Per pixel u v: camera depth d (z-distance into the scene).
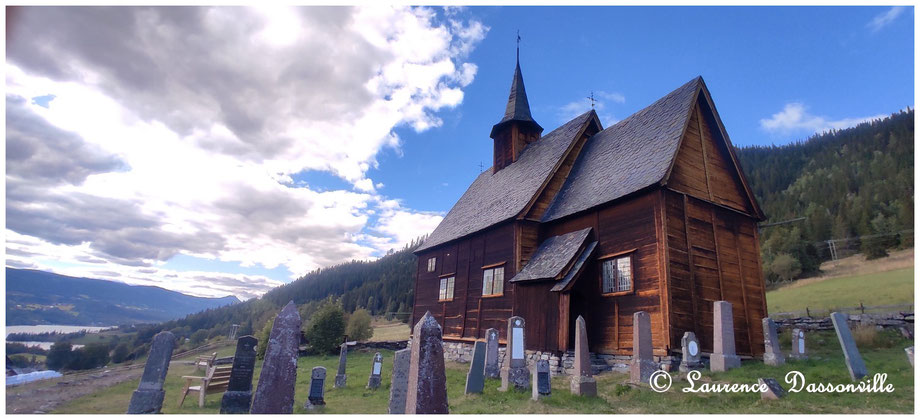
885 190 85.44
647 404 10.14
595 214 18.72
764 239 85.56
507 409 9.97
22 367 26.44
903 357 15.39
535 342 17.70
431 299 28.17
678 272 15.60
